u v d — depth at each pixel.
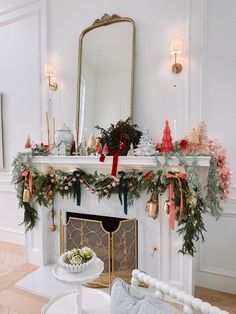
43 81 3.04
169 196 1.91
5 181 3.29
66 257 1.33
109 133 2.28
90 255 1.34
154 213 1.99
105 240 2.17
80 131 2.75
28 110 3.16
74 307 1.31
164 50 2.37
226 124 2.14
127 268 2.17
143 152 2.01
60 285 2.21
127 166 2.21
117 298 0.92
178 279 2.02
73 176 2.33
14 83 3.25
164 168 1.93
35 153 2.47
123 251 2.17
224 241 2.17
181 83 2.30
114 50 2.58
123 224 2.14
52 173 2.47
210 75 2.19
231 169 2.13
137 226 2.18
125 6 2.54
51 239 2.65
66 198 2.52
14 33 3.23
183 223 1.91
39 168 2.54
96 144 2.27
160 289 0.96
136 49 2.49
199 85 2.23
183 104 2.30
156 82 2.41
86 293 1.47
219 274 2.19
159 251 2.08
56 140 2.46
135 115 2.51
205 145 2.05
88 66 2.72
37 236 2.62
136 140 2.25
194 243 1.96
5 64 3.30
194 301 0.85
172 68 2.31
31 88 3.13
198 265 2.26
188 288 1.97
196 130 2.10
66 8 2.88
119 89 2.54
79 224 2.30
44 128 3.05
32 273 2.43
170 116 2.36
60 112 2.96
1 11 3.29
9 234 3.31
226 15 2.12
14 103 3.26
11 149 3.29
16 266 2.60
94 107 2.68
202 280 2.25
